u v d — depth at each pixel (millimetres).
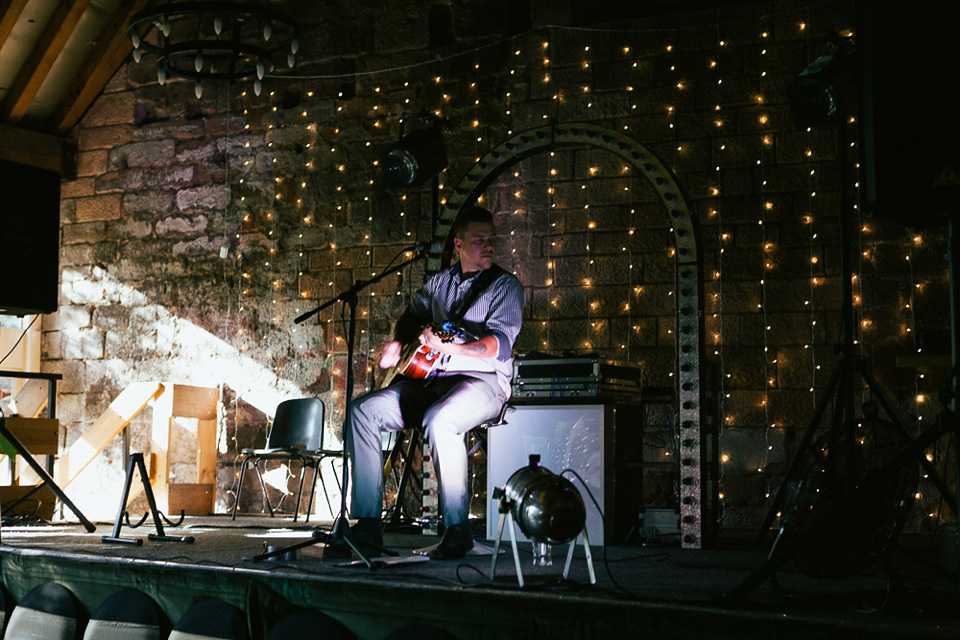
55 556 3674
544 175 6340
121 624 3338
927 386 5344
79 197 7906
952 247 2752
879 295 5520
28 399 7660
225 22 7418
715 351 5832
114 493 7352
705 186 5949
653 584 2893
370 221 6883
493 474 4395
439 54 6777
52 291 5562
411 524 5125
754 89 5898
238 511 7016
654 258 6016
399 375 3889
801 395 5621
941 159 2633
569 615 2602
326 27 7172
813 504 2740
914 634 2168
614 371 4441
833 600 2520
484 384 3688
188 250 7473
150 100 7738
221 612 3146
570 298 6195
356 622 2924
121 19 7340
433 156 5922
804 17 5812
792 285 5707
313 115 7160
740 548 4113
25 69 7375
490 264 3902
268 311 7145
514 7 6664
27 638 3562
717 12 6023
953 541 3572
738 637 2383
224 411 7164
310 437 6047
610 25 6277
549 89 6395
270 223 7219
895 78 2666
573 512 2758
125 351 7594
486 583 2842
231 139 7426
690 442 4184
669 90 6090
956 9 2664
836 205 5652
